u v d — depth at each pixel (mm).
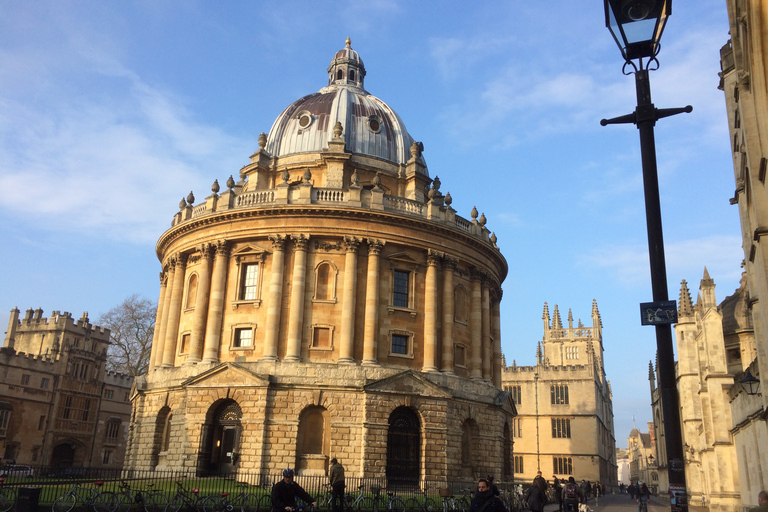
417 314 53500
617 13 11633
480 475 52656
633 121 11977
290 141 63031
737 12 19344
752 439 34969
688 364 69438
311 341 50281
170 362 55250
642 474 183875
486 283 60188
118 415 102188
